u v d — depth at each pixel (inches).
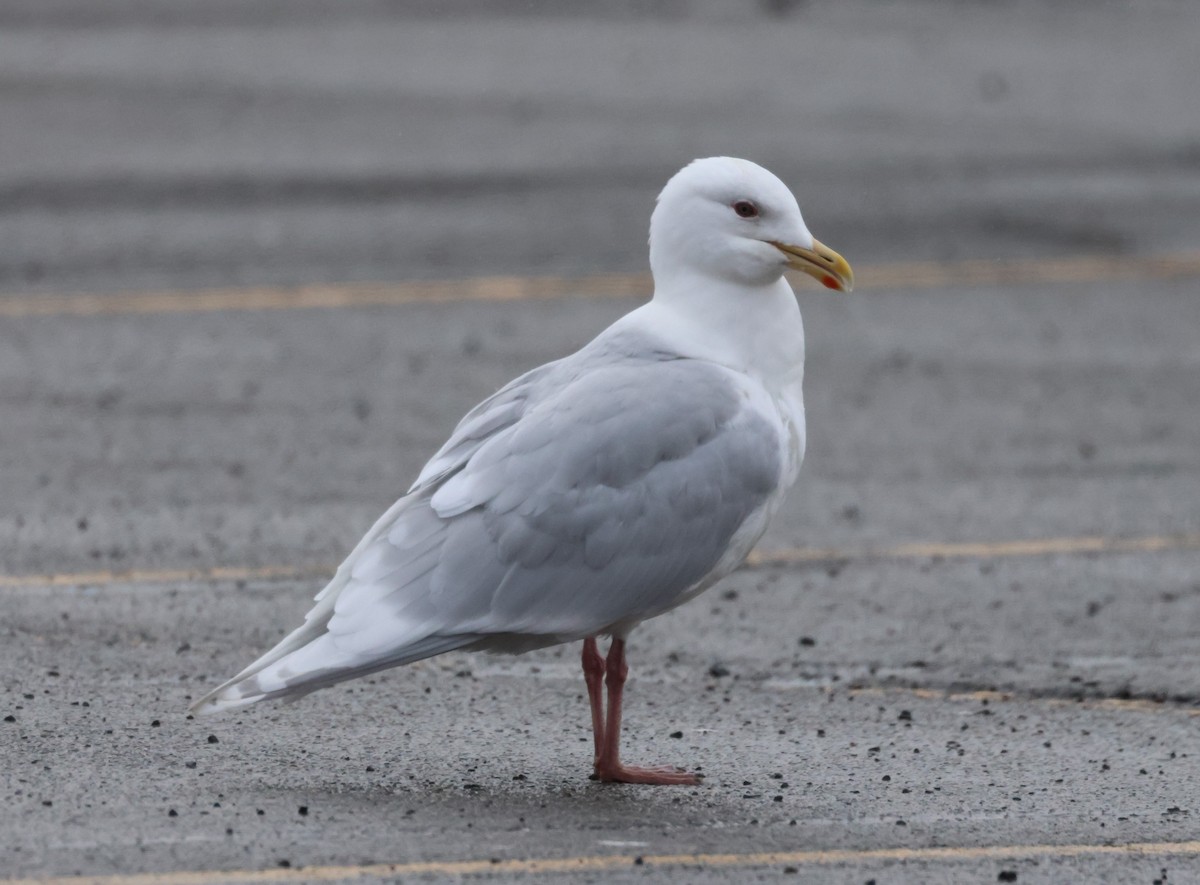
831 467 628.4
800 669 441.4
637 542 343.3
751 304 365.7
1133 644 462.6
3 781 341.1
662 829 331.9
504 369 726.5
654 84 1323.8
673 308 366.9
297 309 812.6
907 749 385.4
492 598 336.5
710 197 362.3
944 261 912.9
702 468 347.9
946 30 1636.3
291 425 655.1
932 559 534.9
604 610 344.2
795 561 532.7
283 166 1056.8
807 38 1556.3
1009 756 382.0
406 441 639.1
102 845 312.8
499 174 1049.5
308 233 929.5
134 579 491.8
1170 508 585.9
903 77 1386.6
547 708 406.3
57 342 754.8
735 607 490.0
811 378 733.9
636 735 391.2
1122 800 355.6
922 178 1064.8
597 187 1023.6
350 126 1160.2
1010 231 963.3
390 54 1413.6
